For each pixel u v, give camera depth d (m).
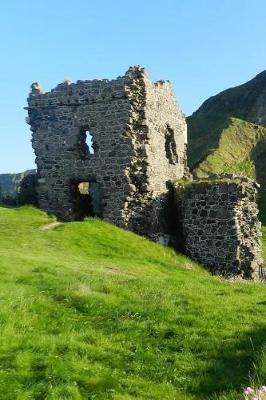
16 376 11.61
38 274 19.81
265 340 13.88
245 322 15.64
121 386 11.71
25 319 14.89
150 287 19.75
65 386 11.31
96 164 36.50
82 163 36.94
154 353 13.55
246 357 13.07
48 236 29.17
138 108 35.88
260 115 145.12
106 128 36.22
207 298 18.58
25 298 16.52
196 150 124.75
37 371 11.98
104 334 14.66
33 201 39.19
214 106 160.75
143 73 35.91
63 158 37.50
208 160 110.75
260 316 16.39
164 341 14.25
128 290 18.84
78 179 37.09
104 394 11.24
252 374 11.97
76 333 14.41
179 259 32.28
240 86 167.00
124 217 35.47
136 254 29.33
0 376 11.53
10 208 36.91
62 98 37.47
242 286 22.69
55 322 15.28
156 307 16.80
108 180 36.12
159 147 38.19
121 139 35.84
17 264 21.42
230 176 35.31
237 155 116.94
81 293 17.55
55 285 18.45
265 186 103.12
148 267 27.05
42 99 38.06
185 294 18.83
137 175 35.66
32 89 38.41
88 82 36.78
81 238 29.55
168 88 40.75
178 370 12.66
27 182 39.59
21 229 30.44
